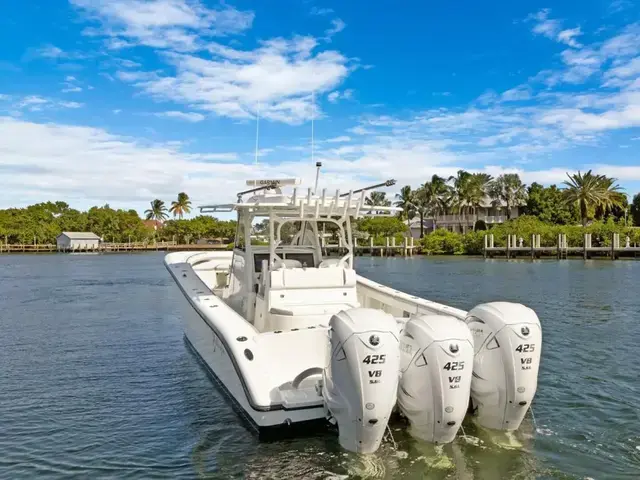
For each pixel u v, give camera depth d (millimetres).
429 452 4984
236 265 9289
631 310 16969
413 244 70938
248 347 6000
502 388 5152
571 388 8086
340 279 7340
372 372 4598
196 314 8266
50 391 8422
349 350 4672
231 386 6602
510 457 5086
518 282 27672
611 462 5195
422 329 4945
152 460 5680
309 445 5355
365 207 7598
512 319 5188
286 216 7848
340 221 7914
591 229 56031
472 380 5367
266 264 7438
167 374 9242
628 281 27359
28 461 5758
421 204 86625
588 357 10305
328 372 5090
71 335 13586
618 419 6547
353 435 4734
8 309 18891
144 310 18484
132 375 9336
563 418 6562
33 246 94125
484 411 5312
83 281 31531
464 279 30281
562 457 5270
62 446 6148
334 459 5000
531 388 5133
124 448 6027
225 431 6195
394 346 4676
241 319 6848
